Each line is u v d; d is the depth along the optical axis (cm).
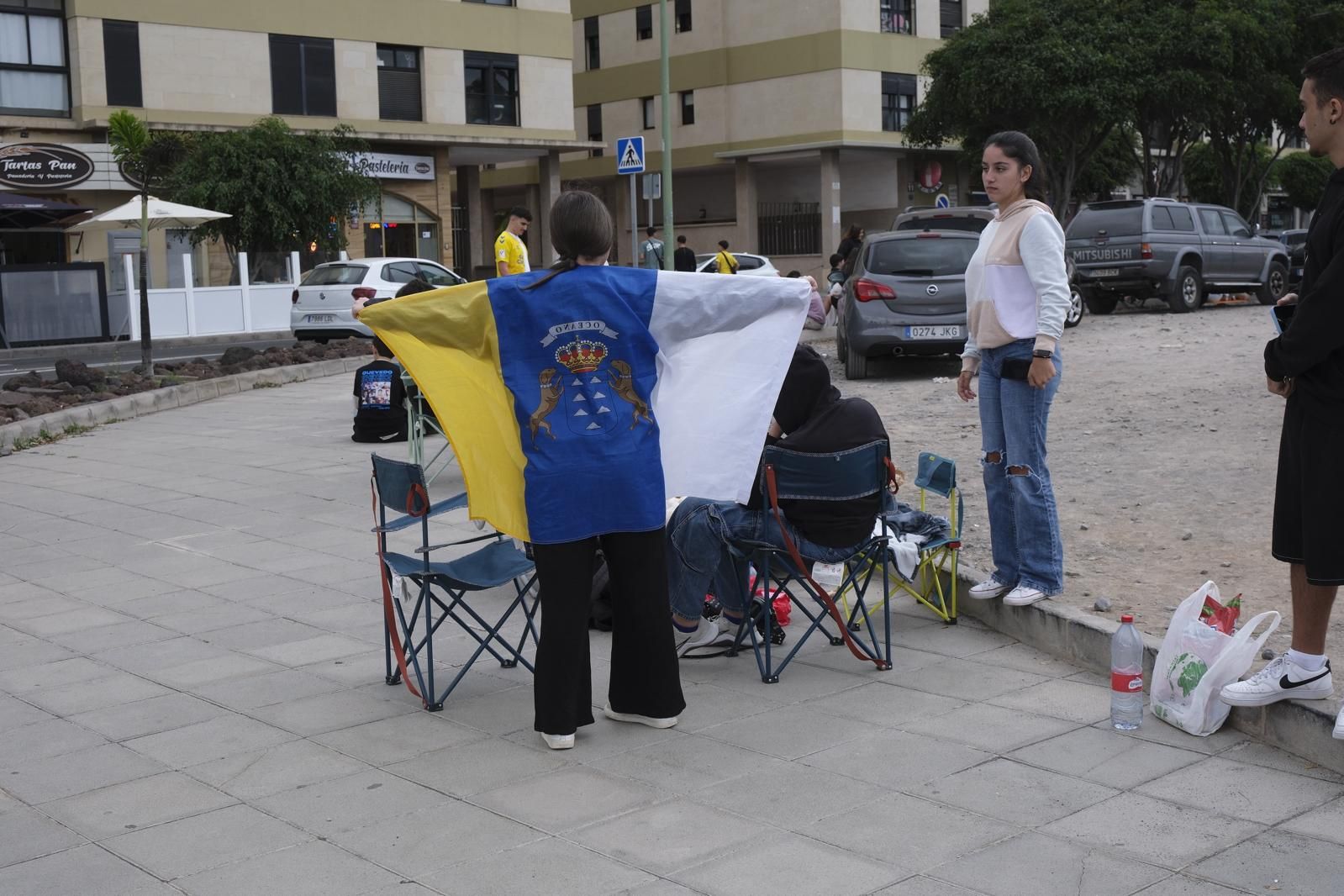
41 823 423
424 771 462
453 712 524
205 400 1627
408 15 3775
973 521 802
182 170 2886
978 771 449
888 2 4669
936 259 1544
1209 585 498
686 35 4912
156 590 727
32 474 1123
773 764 461
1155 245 2181
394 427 1223
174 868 388
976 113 3391
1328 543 429
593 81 5222
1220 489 815
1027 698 522
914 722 499
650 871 380
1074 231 2281
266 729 508
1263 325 1870
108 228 3095
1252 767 445
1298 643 456
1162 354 1547
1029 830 401
